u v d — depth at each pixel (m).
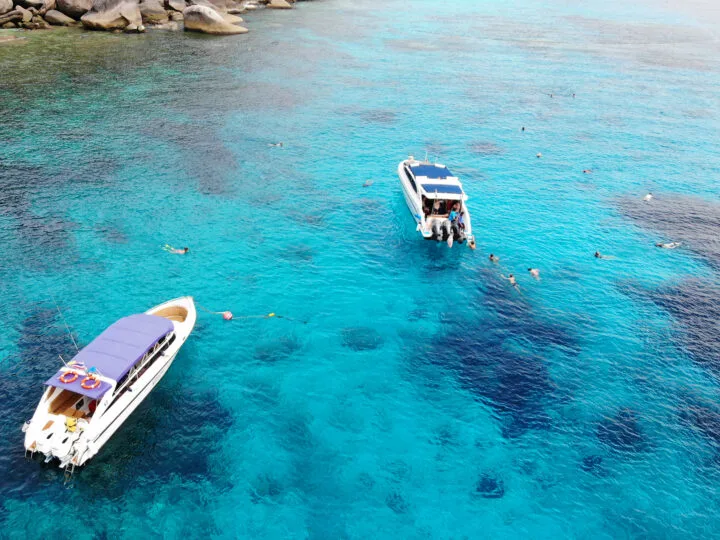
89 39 85.62
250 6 120.62
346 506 21.22
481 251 39.16
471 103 72.31
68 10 92.25
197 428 24.06
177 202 42.28
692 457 23.81
